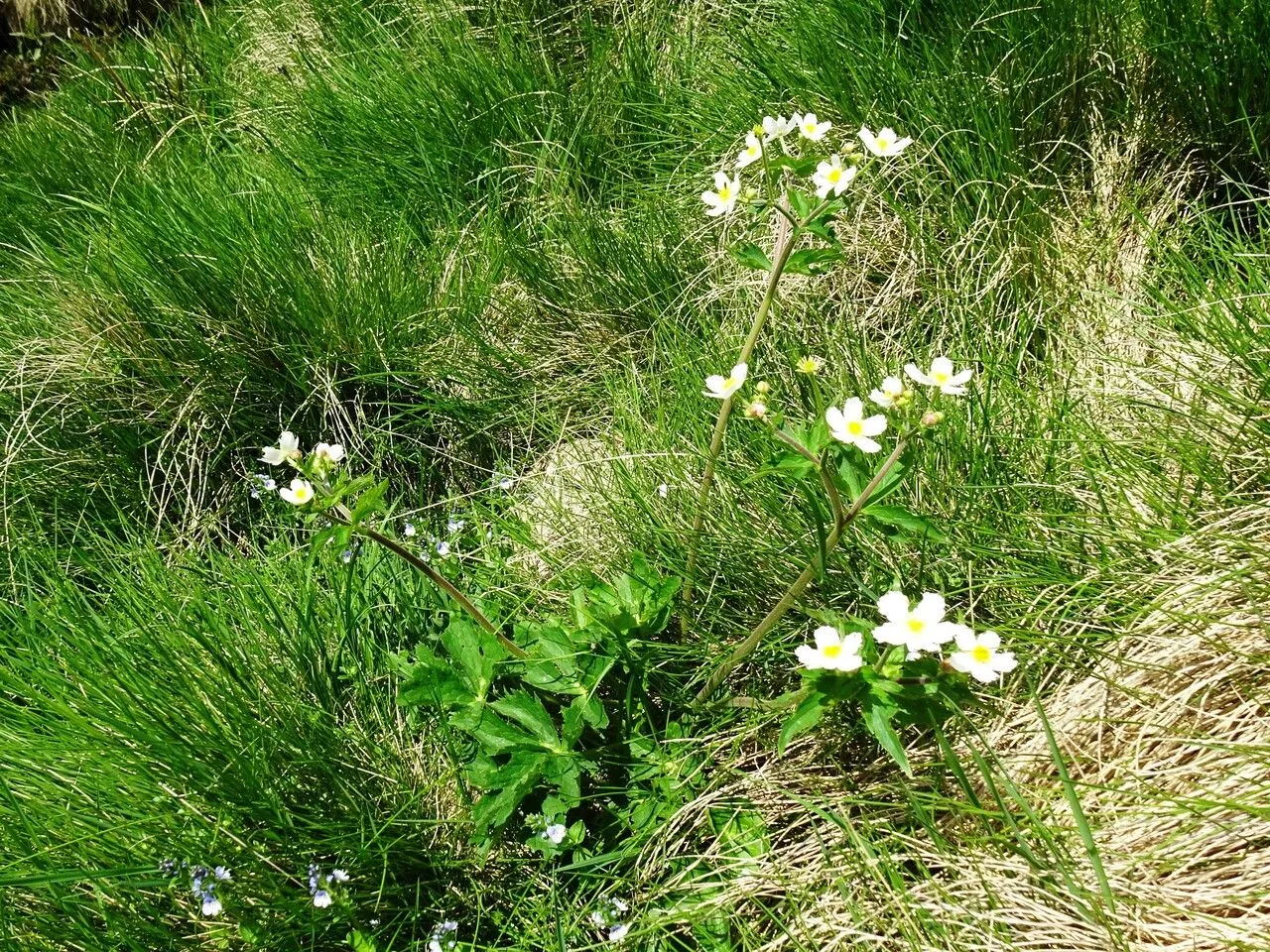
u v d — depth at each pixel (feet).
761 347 1.80
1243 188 1.74
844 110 2.02
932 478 1.46
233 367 2.06
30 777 1.30
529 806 1.37
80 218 2.69
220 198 2.34
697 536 1.42
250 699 1.39
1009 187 1.83
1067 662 1.30
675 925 1.25
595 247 2.13
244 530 2.02
